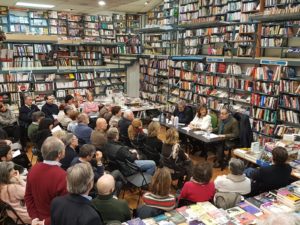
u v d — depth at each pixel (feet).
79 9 40.78
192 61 27.30
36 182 6.93
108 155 12.54
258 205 8.25
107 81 34.63
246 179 9.28
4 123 20.13
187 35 32.17
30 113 20.75
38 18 41.55
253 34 24.14
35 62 33.30
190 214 7.54
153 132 14.35
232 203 8.24
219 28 28.04
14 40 29.01
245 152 13.52
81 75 32.37
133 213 8.82
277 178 9.57
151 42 40.29
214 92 25.00
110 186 7.08
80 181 5.41
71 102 22.65
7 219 8.23
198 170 8.46
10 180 8.36
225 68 23.81
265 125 20.34
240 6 26.94
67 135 11.05
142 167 12.88
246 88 22.00
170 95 30.81
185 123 20.66
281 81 19.04
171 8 38.75
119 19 48.47
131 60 35.81
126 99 27.53
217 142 17.26
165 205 7.63
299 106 18.15
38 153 13.51
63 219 5.31
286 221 4.84
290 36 21.49
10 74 27.22
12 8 39.22
